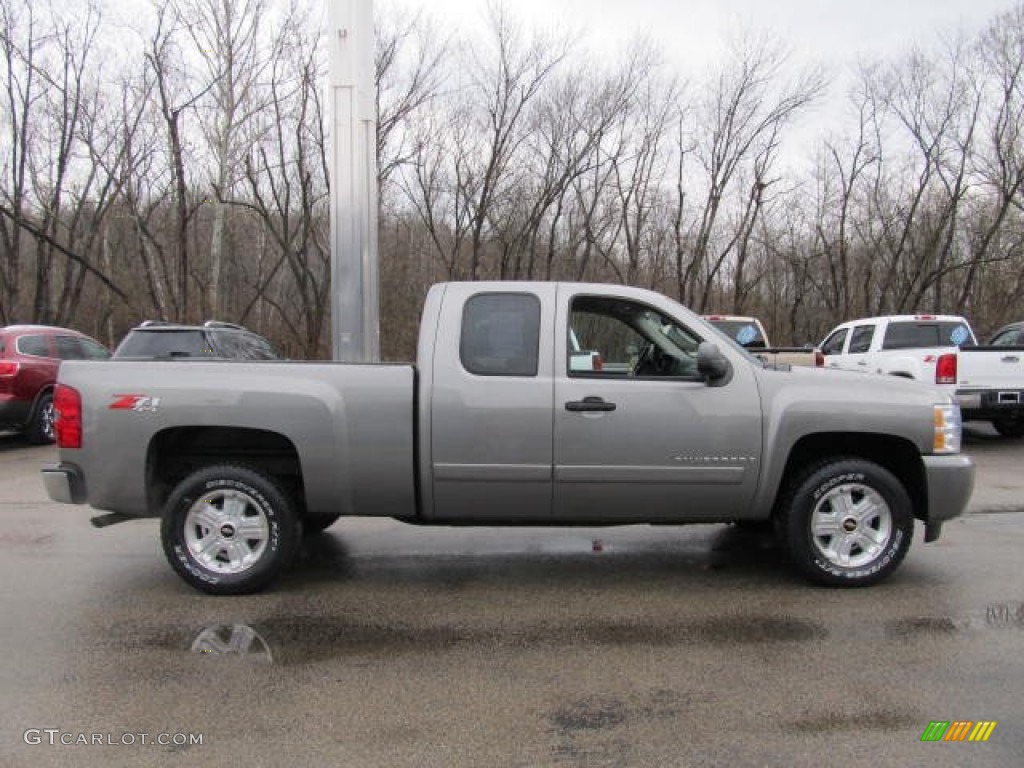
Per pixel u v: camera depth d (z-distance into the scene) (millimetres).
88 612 4297
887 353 11258
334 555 5457
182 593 4633
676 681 3398
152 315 26250
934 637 3854
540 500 4535
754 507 4551
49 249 24672
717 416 4445
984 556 5285
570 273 28938
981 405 10180
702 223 29000
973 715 3068
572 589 4688
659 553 5477
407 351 29125
